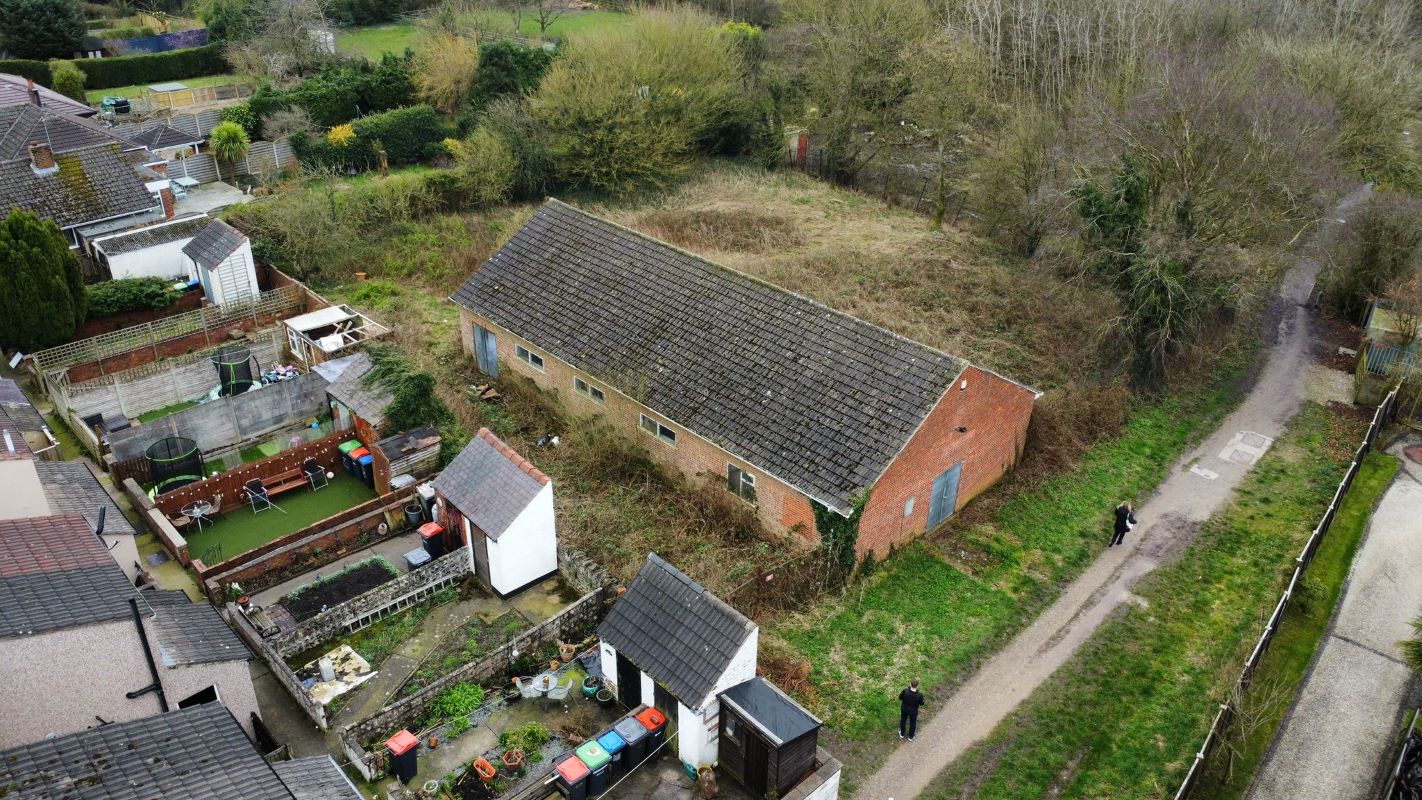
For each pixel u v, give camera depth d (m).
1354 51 53.78
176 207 46.59
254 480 29.02
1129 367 37.31
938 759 22.08
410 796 19.08
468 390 35.78
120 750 15.84
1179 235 37.41
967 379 27.34
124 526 23.81
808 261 44.94
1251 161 39.41
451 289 43.56
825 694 23.50
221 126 49.94
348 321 37.16
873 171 60.97
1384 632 26.95
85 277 40.88
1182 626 26.47
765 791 18.94
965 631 25.81
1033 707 23.61
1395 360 37.62
